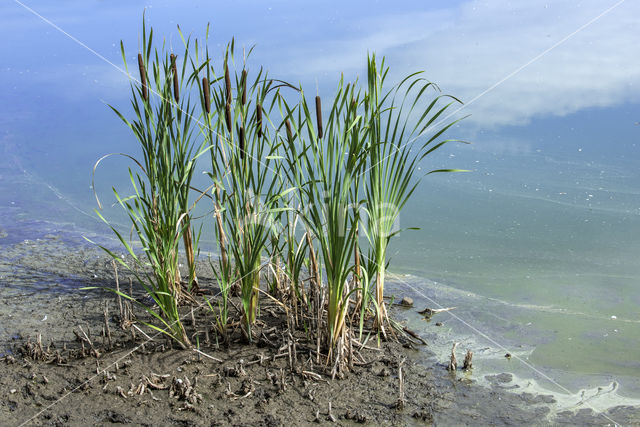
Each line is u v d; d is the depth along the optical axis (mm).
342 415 2570
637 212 4309
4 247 4117
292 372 2787
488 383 2779
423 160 5188
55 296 3447
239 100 2965
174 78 3043
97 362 2836
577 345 3023
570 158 5094
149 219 3016
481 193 4672
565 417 2584
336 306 2793
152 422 2527
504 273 3705
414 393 2707
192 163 3180
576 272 3678
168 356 2881
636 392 2721
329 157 2742
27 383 2725
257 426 2496
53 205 4781
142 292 3471
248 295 2930
